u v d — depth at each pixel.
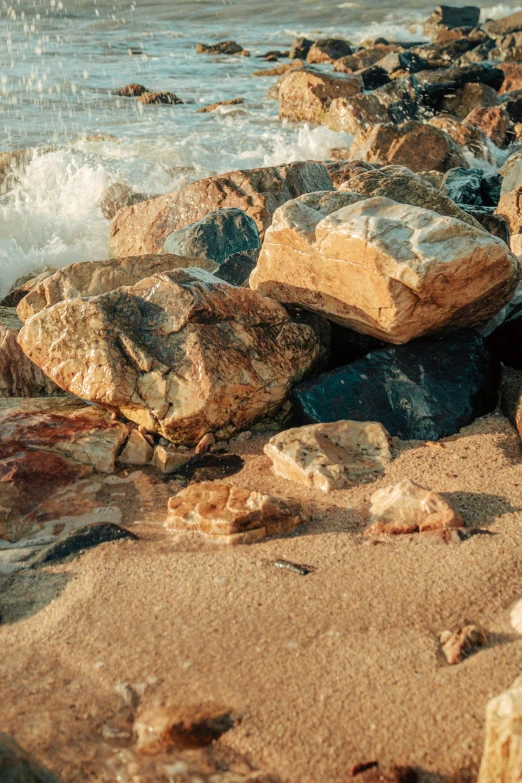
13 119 13.72
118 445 3.99
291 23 30.42
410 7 33.25
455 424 3.97
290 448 3.76
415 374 4.09
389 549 3.09
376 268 3.75
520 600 2.72
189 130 13.12
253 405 4.09
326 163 7.85
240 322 4.17
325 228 3.97
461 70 16.50
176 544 3.25
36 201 8.97
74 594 2.96
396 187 4.70
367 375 4.14
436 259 3.63
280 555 3.11
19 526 3.47
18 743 2.24
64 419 4.12
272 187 6.80
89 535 3.31
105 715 2.41
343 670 2.51
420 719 2.32
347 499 3.49
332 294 4.14
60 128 13.12
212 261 5.39
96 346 3.99
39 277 6.26
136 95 16.22
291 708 2.39
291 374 4.22
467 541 3.10
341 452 3.79
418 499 3.30
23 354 4.68
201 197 6.86
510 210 6.59
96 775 2.21
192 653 2.62
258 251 5.28
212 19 30.80
